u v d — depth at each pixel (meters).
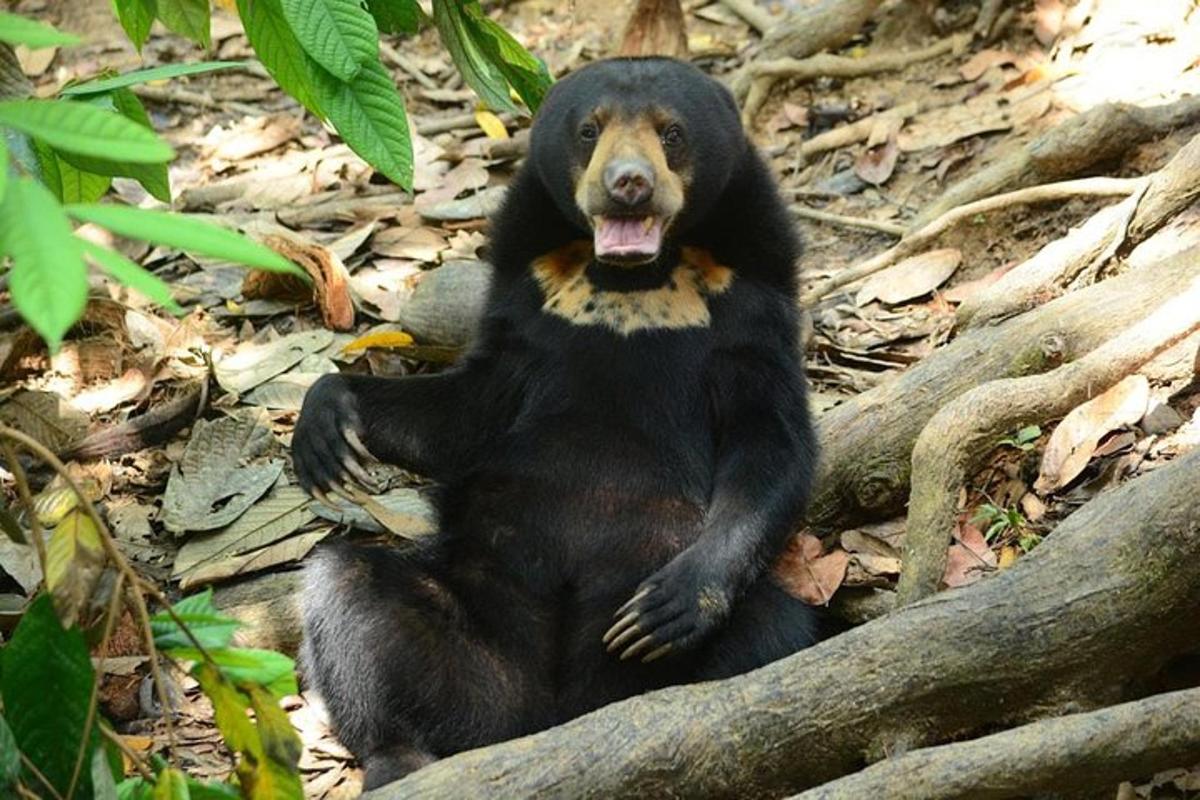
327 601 8.29
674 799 6.98
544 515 8.76
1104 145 12.17
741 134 9.23
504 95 9.45
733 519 8.42
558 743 6.97
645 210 8.55
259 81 16.34
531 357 9.11
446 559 8.77
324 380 9.09
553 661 8.55
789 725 7.07
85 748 5.34
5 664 5.57
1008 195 12.05
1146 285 9.93
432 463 9.28
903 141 13.97
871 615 9.02
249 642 9.39
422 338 11.52
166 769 5.45
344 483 8.90
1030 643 7.17
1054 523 9.20
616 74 9.02
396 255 13.20
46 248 3.94
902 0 15.43
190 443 10.71
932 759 6.50
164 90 16.03
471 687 8.38
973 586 7.36
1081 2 14.25
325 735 8.75
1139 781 7.37
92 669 5.64
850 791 6.46
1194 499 7.13
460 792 6.83
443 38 9.29
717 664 8.31
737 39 16.27
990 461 9.71
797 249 9.36
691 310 8.98
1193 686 7.72
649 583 8.20
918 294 12.03
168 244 4.40
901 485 9.69
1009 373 9.84
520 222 9.40
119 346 11.79
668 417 8.84
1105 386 9.32
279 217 13.85
